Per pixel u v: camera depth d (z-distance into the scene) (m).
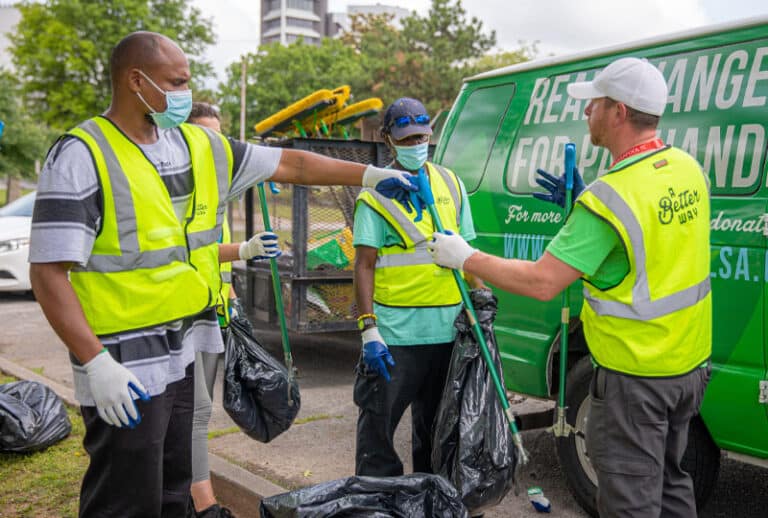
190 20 32.28
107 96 30.00
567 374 3.65
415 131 2.85
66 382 6.27
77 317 2.13
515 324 3.99
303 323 5.98
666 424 2.42
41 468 4.23
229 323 3.22
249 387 3.12
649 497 2.38
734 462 4.41
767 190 3.04
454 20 43.72
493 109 4.34
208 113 3.68
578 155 3.77
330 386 6.18
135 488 2.33
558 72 4.01
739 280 3.09
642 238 2.30
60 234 2.10
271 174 2.63
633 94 2.38
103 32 30.03
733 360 3.12
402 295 2.97
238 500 3.82
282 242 6.32
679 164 2.42
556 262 2.37
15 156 26.88
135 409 2.15
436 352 3.03
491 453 2.70
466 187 4.36
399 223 2.94
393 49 43.47
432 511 2.53
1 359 6.82
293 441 4.76
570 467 3.64
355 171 2.73
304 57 52.47
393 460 3.05
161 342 2.33
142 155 2.27
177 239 2.34
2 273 10.20
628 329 2.36
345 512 2.46
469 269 2.55
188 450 2.59
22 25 31.06
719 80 3.28
